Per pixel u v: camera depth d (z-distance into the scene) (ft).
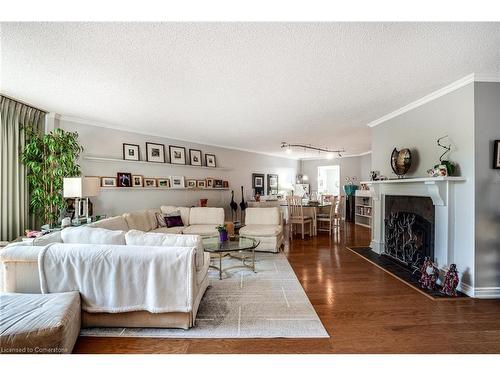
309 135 18.20
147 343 6.07
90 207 13.75
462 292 8.96
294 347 5.91
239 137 18.99
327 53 6.91
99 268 6.49
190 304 6.49
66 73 8.30
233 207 22.91
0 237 10.68
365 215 24.14
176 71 8.09
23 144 11.53
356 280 10.25
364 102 11.14
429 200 10.46
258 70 7.99
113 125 15.30
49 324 5.06
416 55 7.02
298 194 29.35
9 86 9.47
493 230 8.60
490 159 8.58
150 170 17.51
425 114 10.74
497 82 8.54
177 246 6.97
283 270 11.53
